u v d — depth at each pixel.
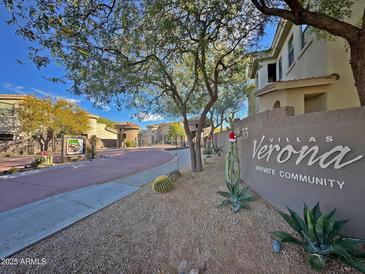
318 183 3.02
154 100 8.39
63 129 21.50
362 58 3.19
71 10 3.63
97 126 35.28
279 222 3.36
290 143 3.55
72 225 3.88
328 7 4.74
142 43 5.12
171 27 4.65
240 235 3.11
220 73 8.10
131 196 5.59
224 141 14.27
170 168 10.42
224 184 5.57
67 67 4.78
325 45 6.48
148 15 4.43
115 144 39.62
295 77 8.87
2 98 20.67
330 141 2.87
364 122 2.53
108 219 4.11
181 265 2.59
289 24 9.05
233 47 6.54
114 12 4.07
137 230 3.58
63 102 20.84
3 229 3.73
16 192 6.37
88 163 13.31
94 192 6.17
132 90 6.50
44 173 9.74
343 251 2.13
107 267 2.63
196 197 4.86
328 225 2.33
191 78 8.32
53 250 3.03
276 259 2.52
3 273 2.55
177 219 3.88
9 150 20.64
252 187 5.00
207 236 3.20
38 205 5.07
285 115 3.69
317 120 3.05
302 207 3.26
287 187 3.59
